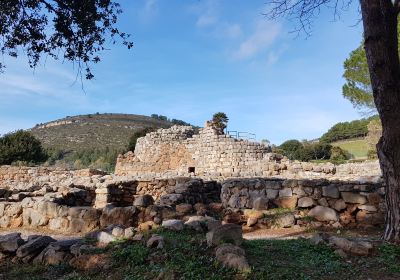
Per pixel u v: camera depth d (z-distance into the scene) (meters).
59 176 28.97
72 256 6.91
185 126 39.50
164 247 6.61
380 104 7.86
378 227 10.36
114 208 10.93
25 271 6.56
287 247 7.39
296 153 48.25
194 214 11.69
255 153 33.97
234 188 12.52
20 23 10.52
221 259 5.84
